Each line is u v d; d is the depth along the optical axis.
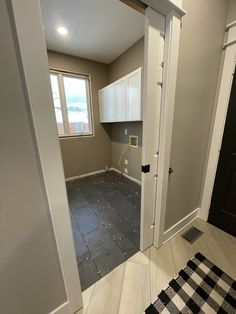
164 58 1.09
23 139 0.66
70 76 3.17
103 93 3.28
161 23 1.02
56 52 2.90
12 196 0.68
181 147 1.45
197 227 1.84
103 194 2.76
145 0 0.89
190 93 1.34
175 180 1.51
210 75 1.48
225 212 1.73
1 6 0.52
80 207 2.35
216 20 1.33
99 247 1.59
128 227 1.89
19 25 0.55
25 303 0.84
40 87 0.64
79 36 2.42
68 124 3.36
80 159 3.60
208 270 1.33
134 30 2.29
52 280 0.91
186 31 1.12
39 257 0.82
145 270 1.34
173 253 1.51
